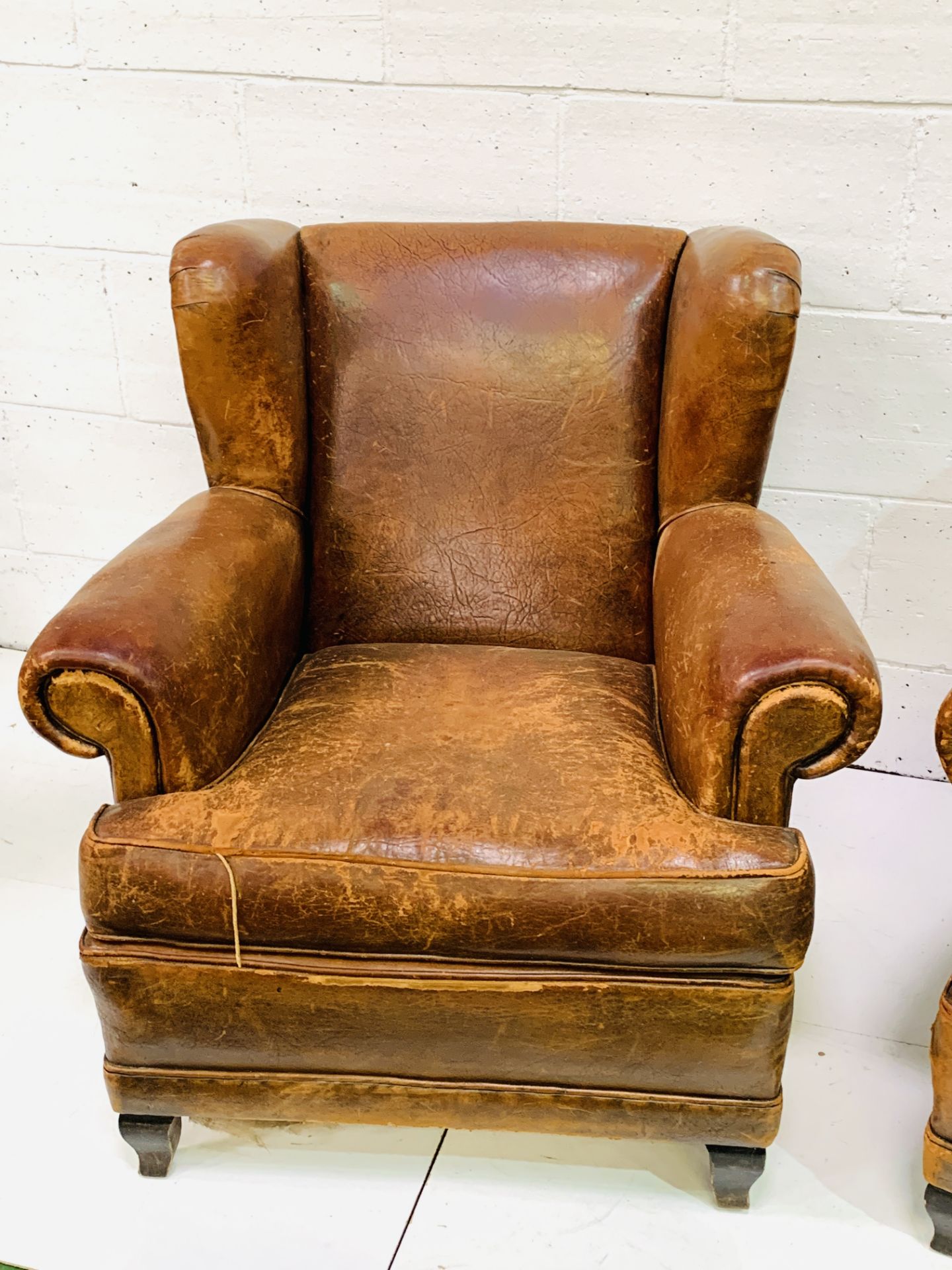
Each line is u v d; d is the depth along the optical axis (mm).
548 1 1736
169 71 1915
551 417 1574
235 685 1300
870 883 1816
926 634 2002
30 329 2182
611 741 1292
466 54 1798
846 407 1887
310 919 1148
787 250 1447
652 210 1849
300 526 1609
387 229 1624
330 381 1603
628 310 1565
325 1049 1218
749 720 1128
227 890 1146
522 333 1575
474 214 1917
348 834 1148
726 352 1419
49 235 2090
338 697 1399
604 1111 1229
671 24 1714
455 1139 1402
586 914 1122
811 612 1180
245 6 1836
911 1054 1518
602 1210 1308
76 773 2104
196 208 2014
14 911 1751
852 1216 1299
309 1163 1367
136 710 1174
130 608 1215
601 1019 1174
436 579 1596
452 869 1129
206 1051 1232
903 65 1663
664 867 1118
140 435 2229
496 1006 1175
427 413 1588
